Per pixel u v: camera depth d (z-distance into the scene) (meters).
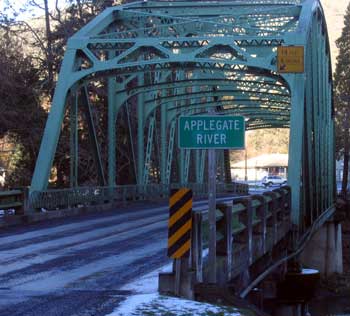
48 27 35.03
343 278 30.47
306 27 21.06
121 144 38.09
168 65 22.59
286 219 16.22
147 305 6.96
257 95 33.00
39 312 6.65
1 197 16.89
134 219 19.64
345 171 55.19
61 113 21.59
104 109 38.16
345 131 53.53
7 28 33.38
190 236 7.53
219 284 8.07
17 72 32.22
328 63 30.17
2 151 37.16
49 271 9.44
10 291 7.86
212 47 21.53
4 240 13.59
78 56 22.72
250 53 22.22
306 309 17.50
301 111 18.92
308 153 19.78
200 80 27.19
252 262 10.69
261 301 12.20
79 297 7.46
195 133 7.54
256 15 24.08
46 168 20.86
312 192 20.97
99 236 14.48
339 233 32.69
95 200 24.58
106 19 24.36
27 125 32.94
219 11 24.59
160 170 35.19
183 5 24.89
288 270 16.22
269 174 96.50
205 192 43.72
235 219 9.78
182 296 7.55
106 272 9.32
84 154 36.50
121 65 21.73
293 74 19.55
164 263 10.21
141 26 25.25
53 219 19.45
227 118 7.52
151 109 31.48
